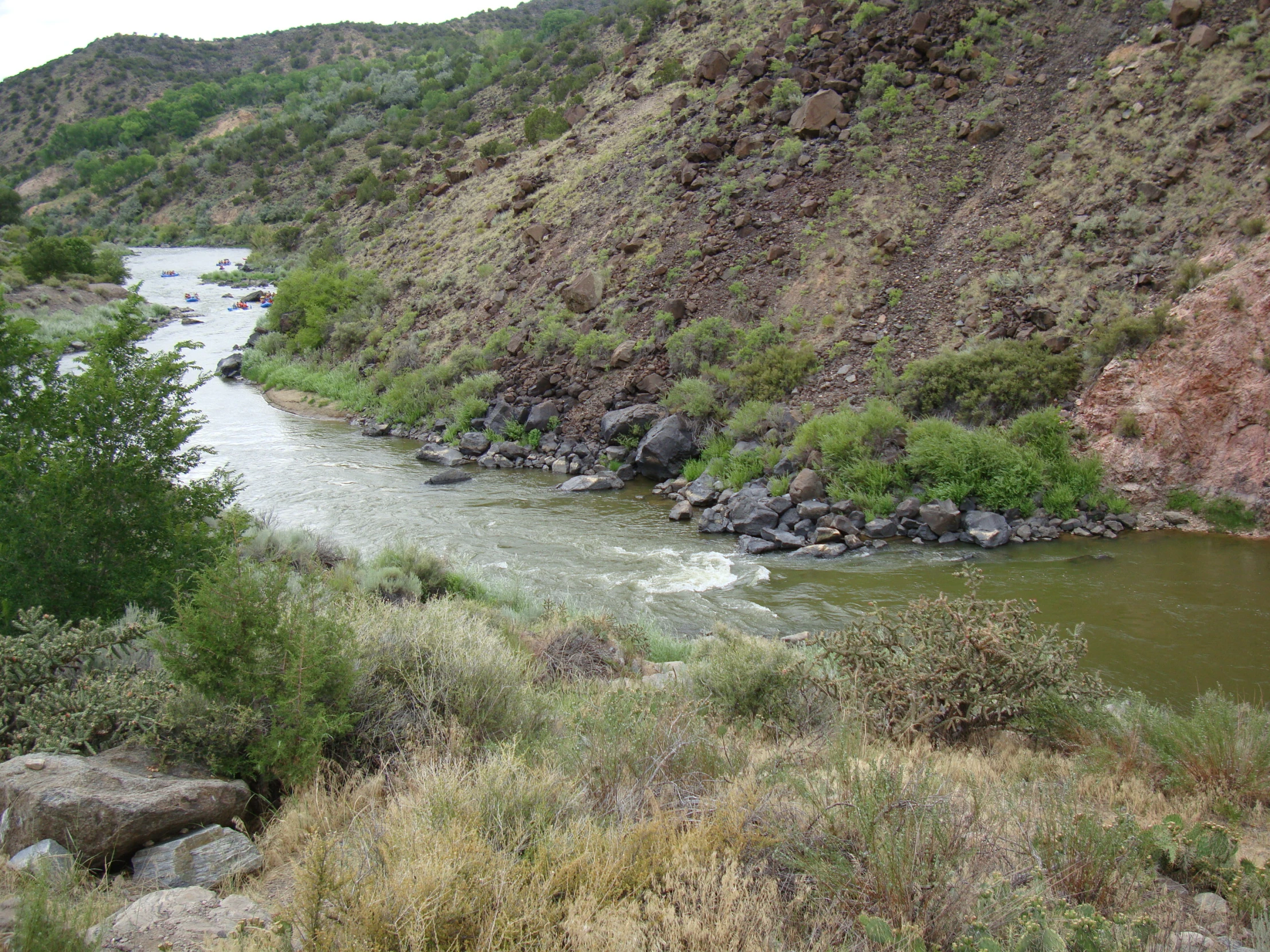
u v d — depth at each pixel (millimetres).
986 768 5273
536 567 14461
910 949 2799
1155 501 15766
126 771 4270
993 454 16188
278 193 93750
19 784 3871
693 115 32594
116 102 170125
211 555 7777
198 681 4707
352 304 37500
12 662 5223
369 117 103438
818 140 26641
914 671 6141
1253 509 14898
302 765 4531
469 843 3223
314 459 23516
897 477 16609
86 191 125500
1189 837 4016
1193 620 11188
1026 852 3611
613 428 21688
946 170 23719
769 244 24344
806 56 30484
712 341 22109
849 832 3582
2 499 7223
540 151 43844
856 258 22688
